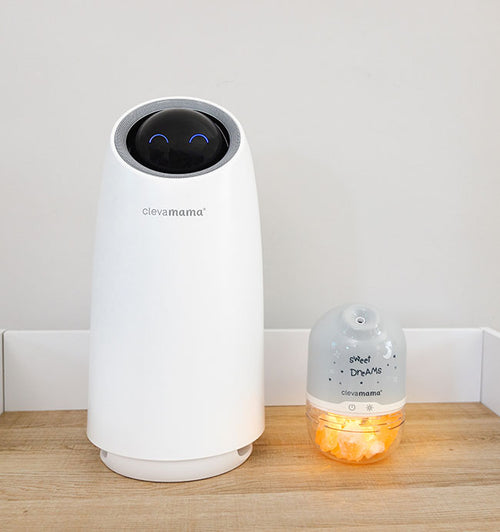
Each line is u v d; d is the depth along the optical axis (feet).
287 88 2.73
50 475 2.00
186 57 2.69
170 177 1.86
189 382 1.88
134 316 1.87
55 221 2.71
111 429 1.94
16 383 2.58
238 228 1.93
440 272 2.87
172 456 1.90
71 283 2.74
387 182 2.81
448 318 2.89
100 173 2.70
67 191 2.70
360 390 2.02
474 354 2.71
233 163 1.92
